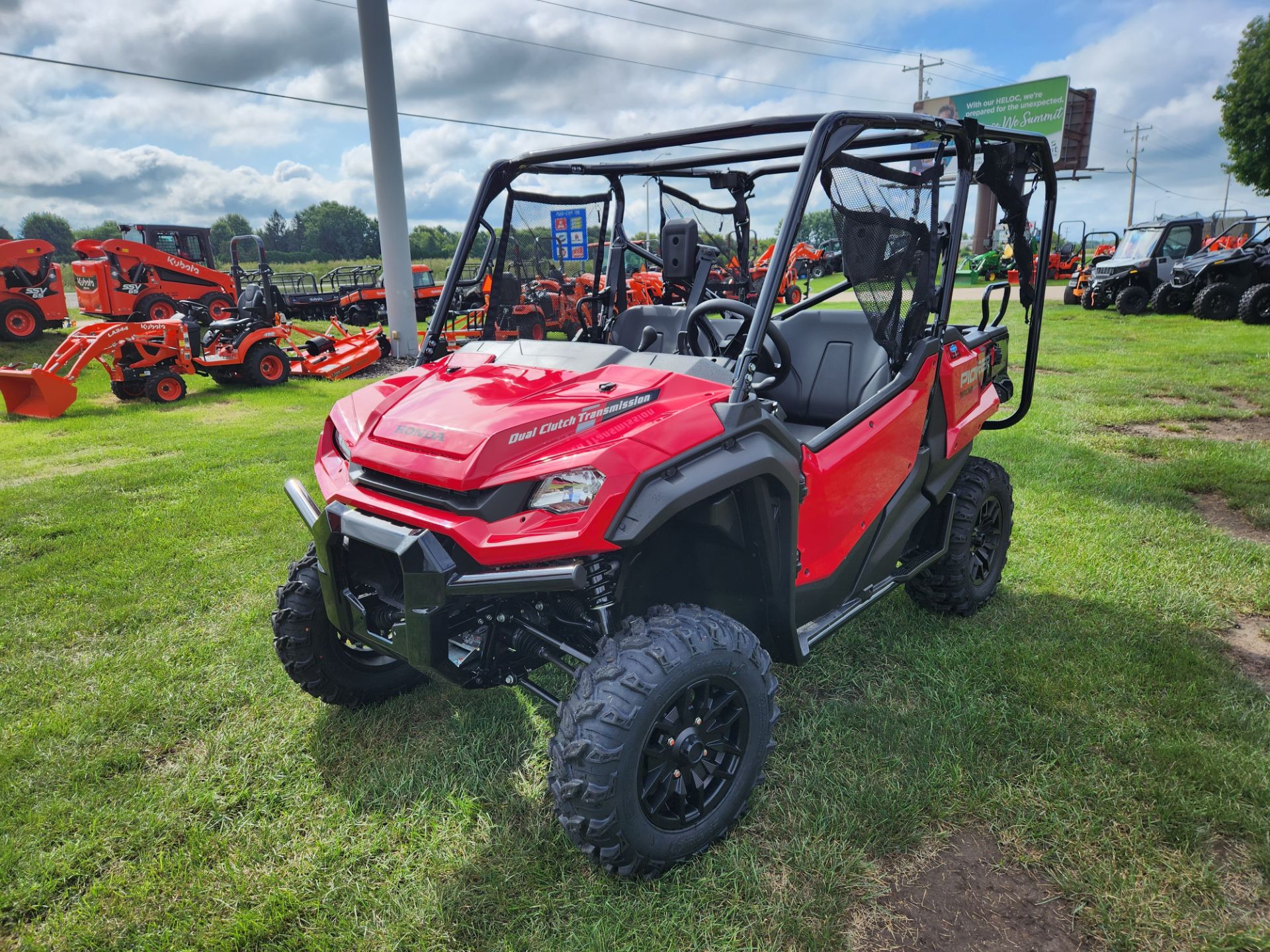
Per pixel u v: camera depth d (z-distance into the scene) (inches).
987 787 88.1
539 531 71.8
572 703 72.6
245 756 98.5
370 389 100.3
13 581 151.0
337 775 95.1
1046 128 1327.5
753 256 145.1
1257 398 278.1
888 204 97.6
